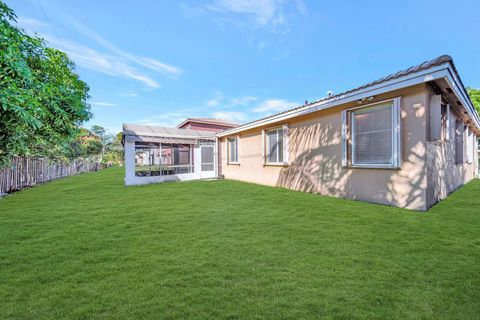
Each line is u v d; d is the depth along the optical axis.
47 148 10.59
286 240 3.16
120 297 1.93
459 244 2.91
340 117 6.15
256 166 10.02
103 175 15.77
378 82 4.87
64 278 2.24
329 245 2.96
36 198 6.64
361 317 1.67
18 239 3.29
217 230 3.62
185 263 2.53
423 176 4.48
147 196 6.82
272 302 1.85
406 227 3.58
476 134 11.51
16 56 3.40
